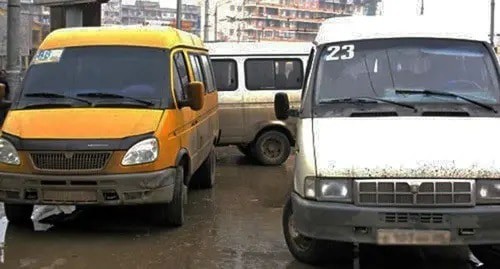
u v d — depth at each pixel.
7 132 7.18
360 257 6.48
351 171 5.33
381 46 6.55
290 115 6.80
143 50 8.04
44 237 7.23
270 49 12.77
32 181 6.95
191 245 6.93
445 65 6.39
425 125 5.71
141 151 6.97
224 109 12.63
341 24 7.08
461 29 6.78
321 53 6.62
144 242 7.04
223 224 7.90
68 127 7.09
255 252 6.68
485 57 6.46
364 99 6.16
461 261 6.38
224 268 6.14
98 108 7.40
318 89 6.32
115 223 7.88
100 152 6.91
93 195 6.93
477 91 6.20
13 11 14.10
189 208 8.86
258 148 12.99
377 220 5.24
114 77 7.79
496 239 5.27
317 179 5.43
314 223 5.42
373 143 5.53
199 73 9.46
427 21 6.98
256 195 9.91
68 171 6.90
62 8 19.16
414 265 6.27
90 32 8.34
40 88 7.75
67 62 7.98
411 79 6.30
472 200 5.23
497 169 5.25
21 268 6.12
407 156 5.34
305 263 6.27
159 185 7.07
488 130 5.65
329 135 5.72
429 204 5.24
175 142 7.42
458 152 5.37
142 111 7.36
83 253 6.61
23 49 26.39
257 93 12.73
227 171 12.41
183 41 8.84
